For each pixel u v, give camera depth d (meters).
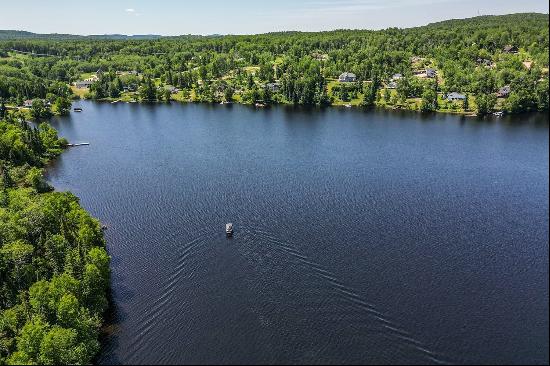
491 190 190.75
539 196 183.38
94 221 140.38
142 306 115.62
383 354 97.81
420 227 154.88
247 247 141.75
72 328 99.12
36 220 138.38
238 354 99.00
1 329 103.50
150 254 139.00
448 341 101.19
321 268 129.50
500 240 145.62
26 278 117.12
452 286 121.12
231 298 117.62
